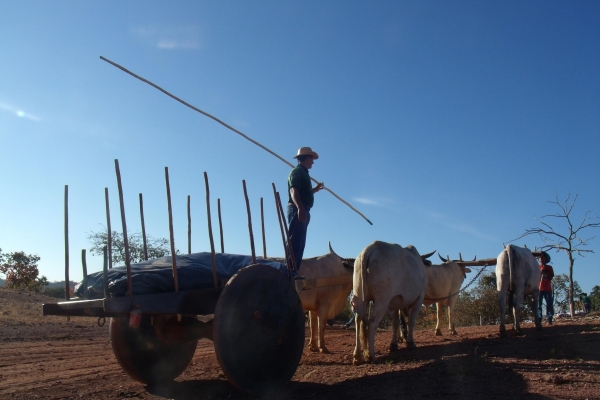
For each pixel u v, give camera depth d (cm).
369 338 926
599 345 997
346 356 1048
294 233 838
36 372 914
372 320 933
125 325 726
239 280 626
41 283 4125
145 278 610
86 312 606
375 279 940
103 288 603
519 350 964
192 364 973
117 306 563
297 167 852
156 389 745
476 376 735
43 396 714
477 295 2652
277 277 682
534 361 830
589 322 1515
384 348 1162
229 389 732
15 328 1609
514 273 1248
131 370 737
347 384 731
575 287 2672
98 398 696
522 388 650
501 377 722
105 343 1405
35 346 1285
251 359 636
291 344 694
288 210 854
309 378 790
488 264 1435
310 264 1084
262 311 655
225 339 602
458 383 695
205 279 669
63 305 591
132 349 738
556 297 2680
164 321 702
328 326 2134
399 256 988
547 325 1505
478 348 1021
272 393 659
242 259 740
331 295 1113
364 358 934
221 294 606
